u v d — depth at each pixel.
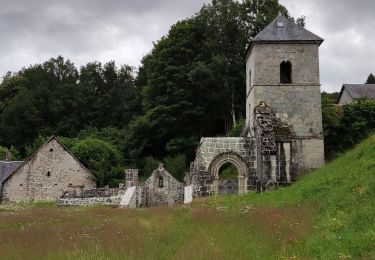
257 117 32.62
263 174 30.77
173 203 37.31
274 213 17.80
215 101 51.34
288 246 12.48
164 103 51.81
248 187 31.39
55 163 46.97
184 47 51.66
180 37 52.22
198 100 51.28
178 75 50.56
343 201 15.91
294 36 35.22
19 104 70.31
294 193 22.61
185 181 40.03
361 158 21.03
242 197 26.95
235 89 49.84
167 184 38.84
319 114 34.53
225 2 51.03
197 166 31.70
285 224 15.30
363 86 64.94
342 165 22.47
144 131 53.12
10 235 16.02
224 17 49.88
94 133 64.94
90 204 37.88
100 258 11.30
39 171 46.53
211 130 53.75
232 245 12.76
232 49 49.59
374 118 37.78
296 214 16.73
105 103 73.19
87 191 40.41
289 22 36.25
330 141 38.06
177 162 46.91
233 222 16.86
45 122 71.50
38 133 68.94
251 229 15.20
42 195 46.25
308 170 33.62
